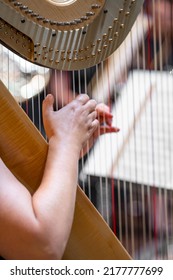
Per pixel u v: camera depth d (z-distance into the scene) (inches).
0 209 63.1
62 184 67.1
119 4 72.7
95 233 75.0
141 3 74.3
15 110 68.7
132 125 100.9
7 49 74.4
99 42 71.7
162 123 103.7
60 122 72.1
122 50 105.3
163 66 114.7
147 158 103.0
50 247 64.5
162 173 107.4
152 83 102.2
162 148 106.0
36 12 67.2
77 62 70.6
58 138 70.9
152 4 105.5
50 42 68.5
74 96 90.4
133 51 106.5
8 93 68.4
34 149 69.7
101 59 72.1
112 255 76.1
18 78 83.9
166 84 105.0
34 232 63.4
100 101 100.4
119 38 73.2
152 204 128.1
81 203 73.9
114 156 100.6
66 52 69.7
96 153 102.1
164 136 104.0
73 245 74.3
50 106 72.9
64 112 72.9
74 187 68.3
